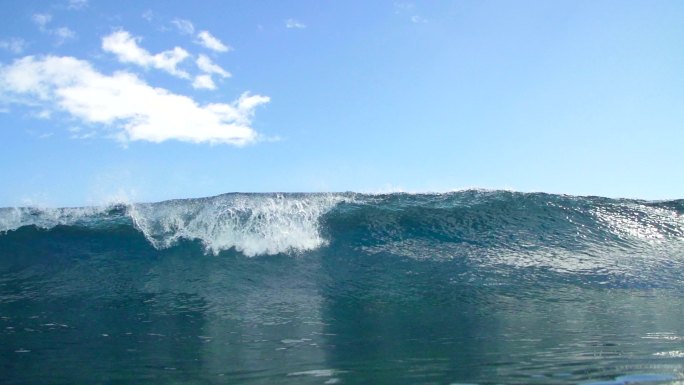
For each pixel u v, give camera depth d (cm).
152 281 979
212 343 575
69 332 639
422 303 809
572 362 454
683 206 1354
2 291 923
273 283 963
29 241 1174
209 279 989
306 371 452
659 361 451
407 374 433
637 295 827
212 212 1236
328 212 1295
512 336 578
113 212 1285
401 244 1159
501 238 1180
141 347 558
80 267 1062
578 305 763
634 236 1191
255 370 460
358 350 529
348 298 854
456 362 467
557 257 1070
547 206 1336
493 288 892
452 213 1295
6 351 544
